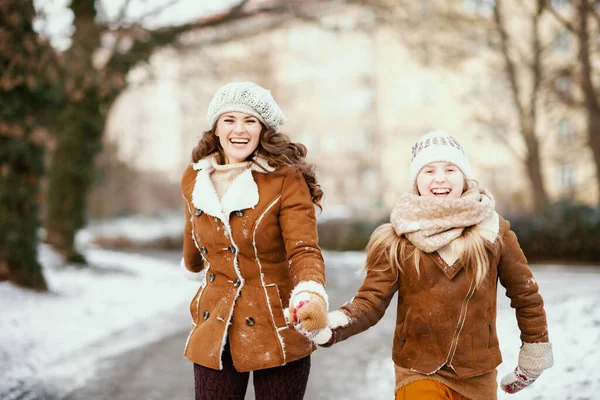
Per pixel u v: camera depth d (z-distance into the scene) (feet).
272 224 8.89
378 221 70.23
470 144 113.29
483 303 8.66
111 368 18.63
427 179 9.32
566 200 56.90
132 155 131.95
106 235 100.68
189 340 9.12
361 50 144.77
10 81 27.84
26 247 30.86
